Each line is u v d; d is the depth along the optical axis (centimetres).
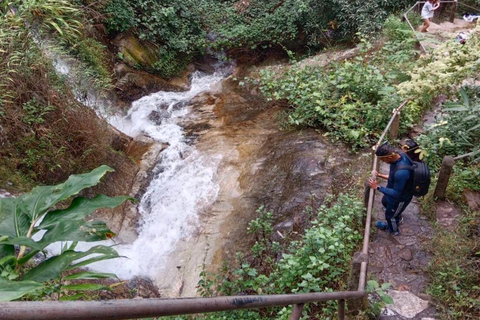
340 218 457
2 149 550
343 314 315
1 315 64
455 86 538
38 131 591
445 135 560
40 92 605
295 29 1180
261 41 1223
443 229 468
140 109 965
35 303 70
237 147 789
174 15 1136
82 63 797
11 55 559
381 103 682
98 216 620
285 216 574
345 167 624
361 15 1070
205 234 628
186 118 944
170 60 1126
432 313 379
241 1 1323
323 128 740
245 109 955
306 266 428
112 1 983
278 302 171
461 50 513
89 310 78
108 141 738
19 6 561
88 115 662
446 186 490
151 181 733
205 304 117
